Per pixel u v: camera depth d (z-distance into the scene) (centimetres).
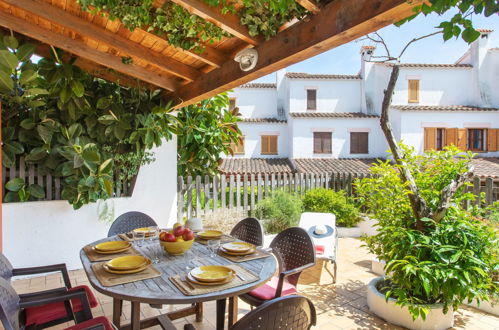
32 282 443
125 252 265
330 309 358
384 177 377
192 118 659
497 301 338
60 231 490
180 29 334
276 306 152
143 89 523
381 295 339
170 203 604
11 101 424
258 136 1628
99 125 501
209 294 185
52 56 420
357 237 707
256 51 319
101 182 484
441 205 312
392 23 209
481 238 310
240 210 736
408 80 1524
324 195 742
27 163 469
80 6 309
